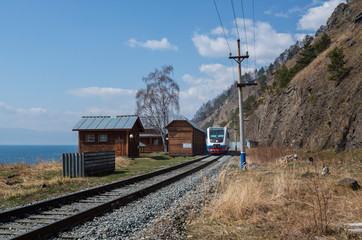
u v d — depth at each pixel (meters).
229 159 27.48
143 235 4.68
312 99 30.50
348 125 19.56
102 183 11.52
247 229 4.88
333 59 26.83
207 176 13.48
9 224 5.60
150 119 39.66
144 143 46.00
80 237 4.67
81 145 28.42
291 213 5.55
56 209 6.87
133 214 6.18
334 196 6.94
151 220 5.79
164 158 31.02
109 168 16.20
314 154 20.89
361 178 9.21
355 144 17.70
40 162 16.83
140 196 8.62
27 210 6.46
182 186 10.40
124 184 11.09
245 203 6.07
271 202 6.45
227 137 40.78
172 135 37.22
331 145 21.47
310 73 36.66
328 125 23.88
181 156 36.34
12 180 11.80
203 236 4.63
